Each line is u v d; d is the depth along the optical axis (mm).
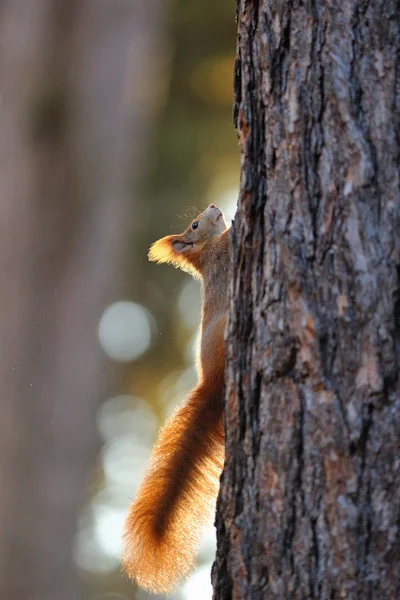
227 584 6164
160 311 22453
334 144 6043
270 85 6363
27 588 17797
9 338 18453
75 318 18844
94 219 19188
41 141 19000
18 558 17859
